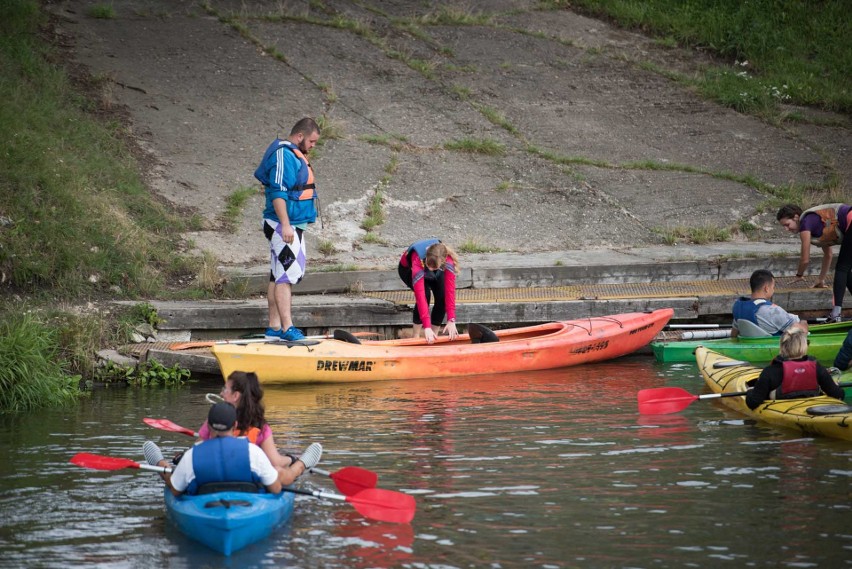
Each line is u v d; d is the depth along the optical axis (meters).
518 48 55.44
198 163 39.59
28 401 22.36
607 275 32.25
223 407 14.03
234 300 29.91
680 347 27.78
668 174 42.50
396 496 13.99
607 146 45.19
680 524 13.90
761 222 38.59
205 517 13.05
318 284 30.80
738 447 18.16
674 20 60.25
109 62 45.88
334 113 45.38
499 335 27.72
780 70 55.19
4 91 37.62
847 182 42.00
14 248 28.47
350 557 12.84
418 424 20.23
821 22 59.47
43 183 32.09
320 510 14.84
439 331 28.94
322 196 38.50
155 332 27.53
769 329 26.00
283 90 46.62
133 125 41.25
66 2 51.53
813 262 32.62
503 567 12.45
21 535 13.63
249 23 52.81
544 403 22.33
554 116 47.84
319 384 24.92
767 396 20.38
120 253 30.89
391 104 47.09
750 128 47.88
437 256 25.53
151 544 13.34
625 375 26.05
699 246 36.00
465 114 46.94
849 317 30.20
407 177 40.94
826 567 12.31
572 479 16.14
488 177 41.62
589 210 39.22
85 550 13.08
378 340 27.30
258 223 36.22
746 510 14.47
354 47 52.31
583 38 58.00
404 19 56.72
